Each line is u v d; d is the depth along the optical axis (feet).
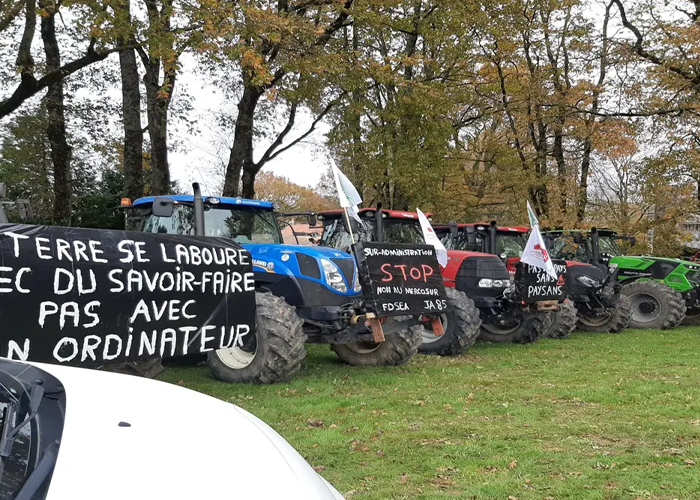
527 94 71.77
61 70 42.52
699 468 14.14
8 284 13.57
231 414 7.31
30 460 4.96
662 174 64.80
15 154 68.64
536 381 24.39
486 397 21.40
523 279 33.47
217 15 37.22
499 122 80.79
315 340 24.27
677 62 54.85
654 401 20.89
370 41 69.00
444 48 67.87
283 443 7.27
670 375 25.90
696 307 49.21
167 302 16.25
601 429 17.48
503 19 68.28
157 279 16.11
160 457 5.69
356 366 27.55
